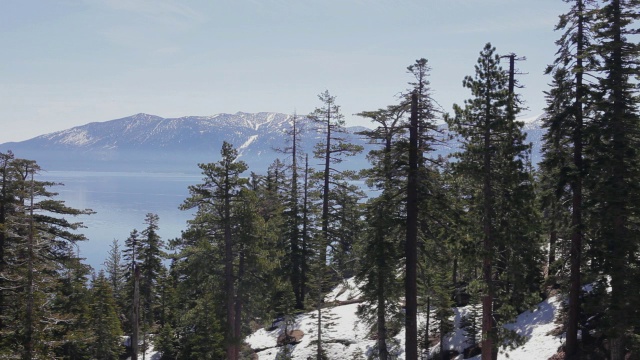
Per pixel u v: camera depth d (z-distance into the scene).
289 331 42.44
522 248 23.42
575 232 23.00
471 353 33.81
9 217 25.17
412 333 22.95
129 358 52.06
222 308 32.47
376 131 22.36
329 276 34.84
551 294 35.25
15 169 25.91
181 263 32.47
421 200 22.56
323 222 44.56
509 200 22.19
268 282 33.34
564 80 23.03
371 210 24.17
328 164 44.41
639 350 20.52
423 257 24.39
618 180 21.02
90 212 29.53
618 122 21.20
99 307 41.50
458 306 40.56
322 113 44.12
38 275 23.83
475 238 22.73
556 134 23.22
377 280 27.86
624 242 20.44
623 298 19.98
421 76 25.58
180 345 44.00
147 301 49.28
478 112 22.30
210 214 31.39
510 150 21.75
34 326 23.47
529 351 29.02
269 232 32.59
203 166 30.56
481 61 22.14
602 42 21.66
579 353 24.70
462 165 22.03
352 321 41.50
